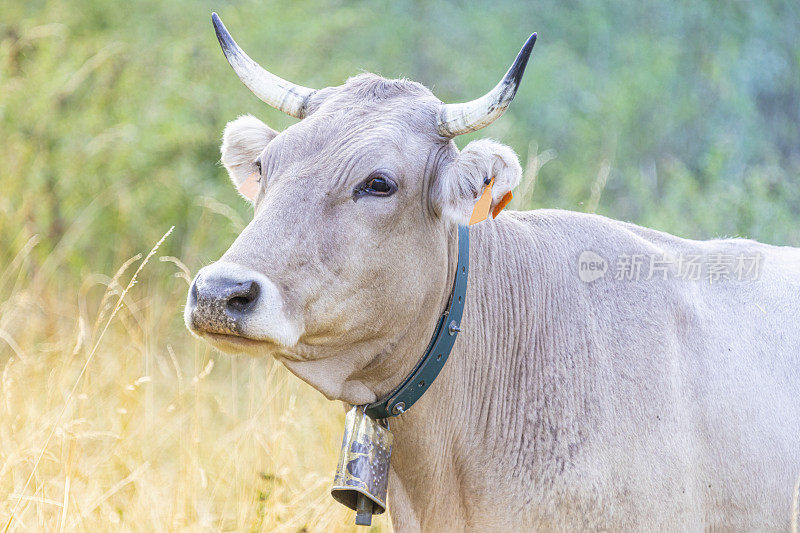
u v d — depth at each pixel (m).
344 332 6.04
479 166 6.11
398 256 6.12
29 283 13.52
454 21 22.59
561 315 6.98
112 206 16.20
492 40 21.94
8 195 15.02
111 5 17.50
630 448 6.65
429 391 6.70
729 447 6.97
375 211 5.97
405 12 22.34
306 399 10.76
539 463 6.72
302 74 17.94
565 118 20.22
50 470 9.24
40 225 15.36
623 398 6.73
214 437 10.50
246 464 9.29
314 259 5.79
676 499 6.73
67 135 16.05
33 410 9.48
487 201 6.18
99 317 8.86
